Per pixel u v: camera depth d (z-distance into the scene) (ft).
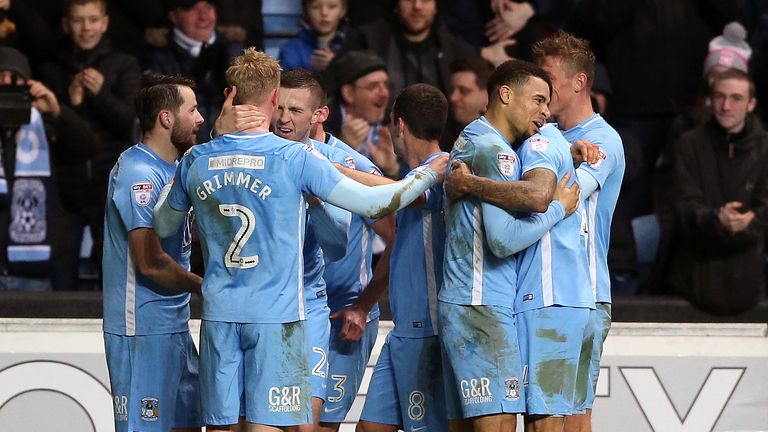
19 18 84.28
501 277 56.13
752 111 83.82
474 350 55.88
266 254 54.39
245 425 55.42
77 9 83.76
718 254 80.79
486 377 55.67
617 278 84.43
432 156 60.85
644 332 79.77
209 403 55.16
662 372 79.36
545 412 56.03
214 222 54.70
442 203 60.29
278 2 94.58
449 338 56.65
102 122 83.71
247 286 54.49
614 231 84.58
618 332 79.61
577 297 56.80
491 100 57.16
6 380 74.95
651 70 89.10
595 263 61.93
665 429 79.05
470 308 55.98
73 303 76.64
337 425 65.87
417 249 61.11
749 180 81.82
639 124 89.51
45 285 80.18
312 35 87.76
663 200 86.17
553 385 56.18
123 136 83.87
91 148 81.71
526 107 56.29
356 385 66.08
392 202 54.34
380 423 63.05
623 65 89.51
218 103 84.43
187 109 60.75
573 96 62.80
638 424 78.95
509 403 55.67
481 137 55.93
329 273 65.67
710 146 82.48
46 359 75.36
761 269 81.20
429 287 60.90
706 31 89.56
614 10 88.63
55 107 80.33
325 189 54.24
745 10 93.35
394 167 82.84
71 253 82.48
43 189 79.77
